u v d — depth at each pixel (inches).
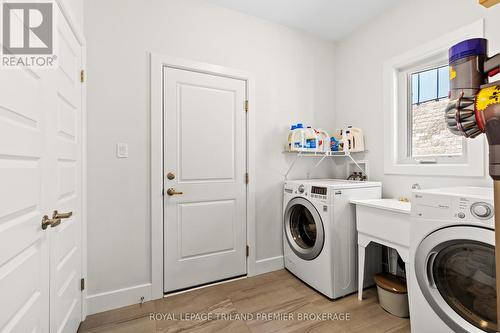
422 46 76.6
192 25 81.3
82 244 63.6
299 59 102.7
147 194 74.4
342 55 108.4
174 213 78.6
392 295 66.0
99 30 68.4
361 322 63.6
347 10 89.0
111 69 69.7
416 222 52.8
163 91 77.1
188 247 80.8
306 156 104.4
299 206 90.0
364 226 72.4
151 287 74.4
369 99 95.3
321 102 108.1
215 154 85.6
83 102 63.9
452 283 49.5
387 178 88.3
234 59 88.5
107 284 69.1
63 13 50.2
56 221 41.9
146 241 74.2
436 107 77.7
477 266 45.3
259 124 93.9
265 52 94.9
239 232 89.9
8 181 31.9
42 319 41.1
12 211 32.7
